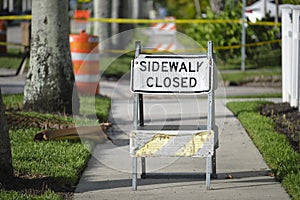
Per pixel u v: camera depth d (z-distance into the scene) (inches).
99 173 622.8
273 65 1718.8
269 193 546.3
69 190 559.5
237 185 574.9
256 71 1601.9
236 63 1740.9
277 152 668.7
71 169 609.3
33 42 914.1
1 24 1894.7
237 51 1739.7
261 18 1739.7
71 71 918.4
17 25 3368.6
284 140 735.7
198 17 1843.0
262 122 852.6
